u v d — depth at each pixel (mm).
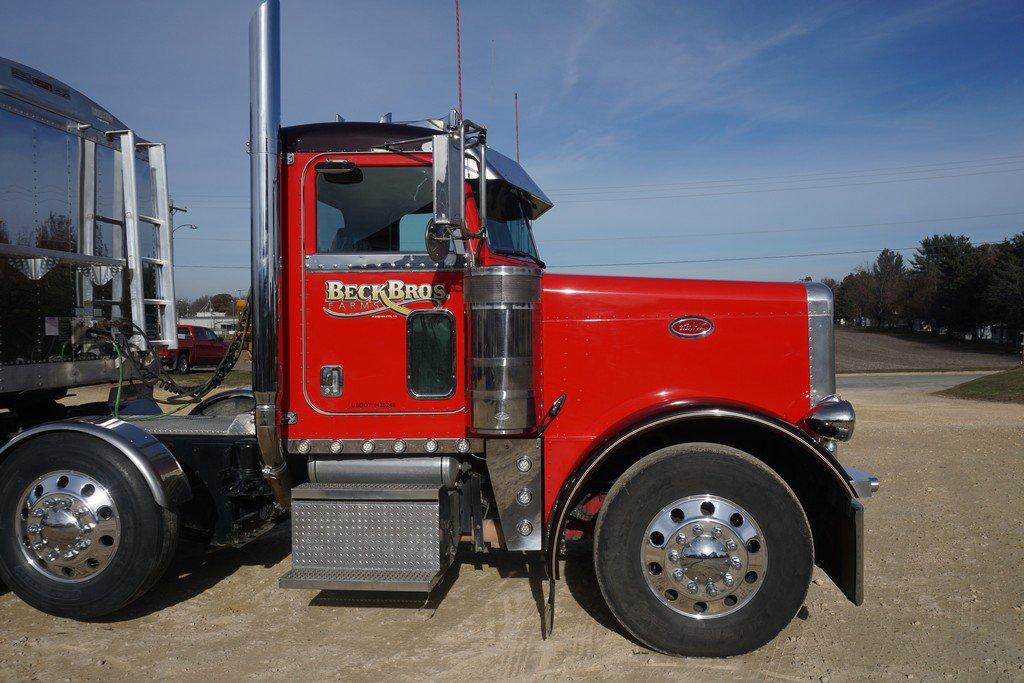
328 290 3840
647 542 3438
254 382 3699
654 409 3605
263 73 3645
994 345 53500
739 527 3396
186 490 3938
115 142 5023
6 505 3844
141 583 3793
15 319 4129
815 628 3777
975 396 17781
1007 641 3615
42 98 4355
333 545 3678
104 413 4855
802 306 3836
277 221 3701
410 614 3984
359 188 3859
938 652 3498
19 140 4207
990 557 4867
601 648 3555
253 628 3830
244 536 4375
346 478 3875
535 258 4527
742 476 3387
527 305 3598
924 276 66000
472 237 3613
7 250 4043
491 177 3924
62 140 4535
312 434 3852
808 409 3822
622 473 3758
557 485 3795
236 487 4152
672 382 3812
